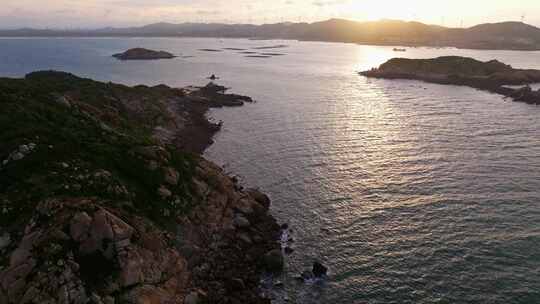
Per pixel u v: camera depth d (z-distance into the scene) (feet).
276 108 401.29
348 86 547.90
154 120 302.66
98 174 135.95
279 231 168.96
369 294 132.36
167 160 169.58
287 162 245.65
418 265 145.69
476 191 200.75
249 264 146.00
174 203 151.74
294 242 161.17
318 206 189.26
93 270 109.91
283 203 193.06
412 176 219.82
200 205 162.61
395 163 239.71
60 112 178.70
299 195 200.75
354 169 231.71
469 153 255.91
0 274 102.99
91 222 115.03
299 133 308.60
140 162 158.81
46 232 109.70
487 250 153.28
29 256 105.70
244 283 135.85
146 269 118.42
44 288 101.30
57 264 105.29
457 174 221.66
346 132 308.81
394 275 140.87
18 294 100.68
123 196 135.44
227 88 518.78
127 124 246.47
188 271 132.98
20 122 150.51
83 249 111.55
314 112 380.99
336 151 263.49
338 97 461.37
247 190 196.44
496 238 160.76
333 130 315.37
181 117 335.88
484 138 288.71
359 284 136.87
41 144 139.23
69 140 151.02
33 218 112.98
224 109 396.37
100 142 161.99
